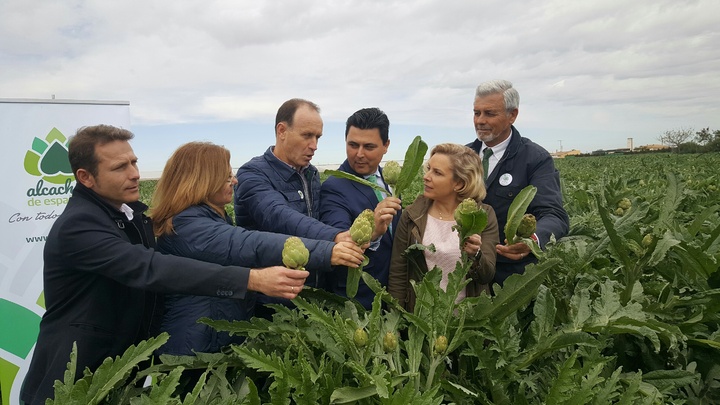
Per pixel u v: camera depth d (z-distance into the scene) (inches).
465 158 107.3
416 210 110.8
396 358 63.8
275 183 118.3
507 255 99.3
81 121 187.5
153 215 98.5
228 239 90.7
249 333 72.4
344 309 81.5
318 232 99.8
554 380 55.1
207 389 66.7
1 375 180.4
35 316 184.1
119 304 95.4
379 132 116.6
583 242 84.5
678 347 69.2
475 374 69.2
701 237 100.2
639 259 73.5
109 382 57.6
